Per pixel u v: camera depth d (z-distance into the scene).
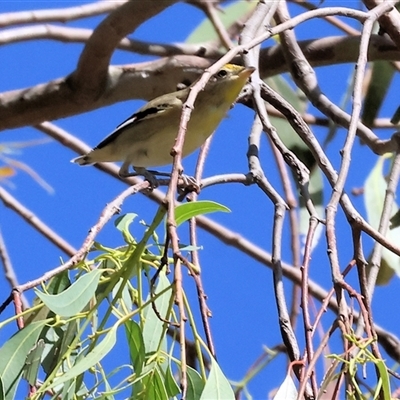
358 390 5.03
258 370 9.26
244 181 7.79
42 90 11.38
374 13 7.38
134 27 10.47
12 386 5.85
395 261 10.26
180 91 10.52
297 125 8.34
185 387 4.79
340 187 5.93
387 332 9.95
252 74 9.24
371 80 11.61
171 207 5.05
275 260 6.79
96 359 5.35
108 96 11.56
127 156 10.66
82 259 6.01
